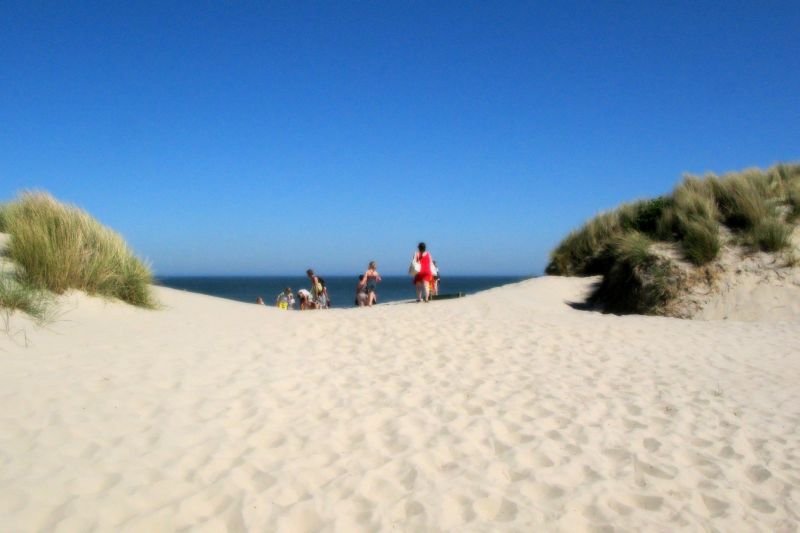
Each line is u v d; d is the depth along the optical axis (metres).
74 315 7.94
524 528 3.71
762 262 13.20
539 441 4.99
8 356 6.05
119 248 10.02
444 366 7.18
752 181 15.98
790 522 3.87
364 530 3.63
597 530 3.74
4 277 7.80
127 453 4.35
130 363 6.31
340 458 4.56
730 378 7.14
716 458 4.79
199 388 5.79
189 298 11.51
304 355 7.33
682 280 13.21
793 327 10.70
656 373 7.27
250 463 4.36
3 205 10.58
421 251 14.35
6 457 4.13
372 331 8.77
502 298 13.95
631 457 4.75
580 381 6.78
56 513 3.54
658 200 17.27
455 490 4.14
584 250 18.62
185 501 3.79
